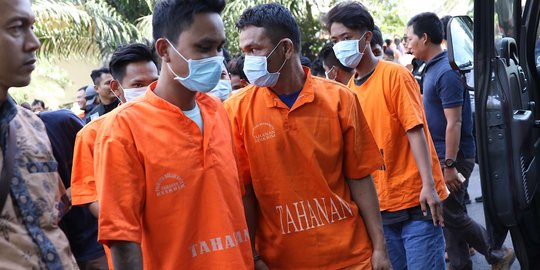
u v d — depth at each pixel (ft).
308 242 10.96
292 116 10.88
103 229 8.74
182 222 9.10
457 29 12.94
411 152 14.42
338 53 14.48
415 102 14.19
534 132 13.12
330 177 11.05
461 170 18.80
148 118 9.17
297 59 10.93
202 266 9.19
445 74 17.61
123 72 13.58
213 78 9.21
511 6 13.60
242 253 9.57
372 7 53.47
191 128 9.30
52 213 7.79
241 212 9.68
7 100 7.48
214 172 9.34
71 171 12.18
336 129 10.98
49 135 12.26
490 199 11.82
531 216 13.03
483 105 11.75
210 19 9.11
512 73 12.46
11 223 7.30
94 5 44.21
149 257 9.26
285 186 10.95
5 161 7.34
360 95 14.74
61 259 7.70
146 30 45.21
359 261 11.11
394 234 14.85
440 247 14.61
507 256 18.34
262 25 10.64
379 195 14.70
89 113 23.45
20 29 7.32
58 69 53.42
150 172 9.04
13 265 7.24
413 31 18.45
